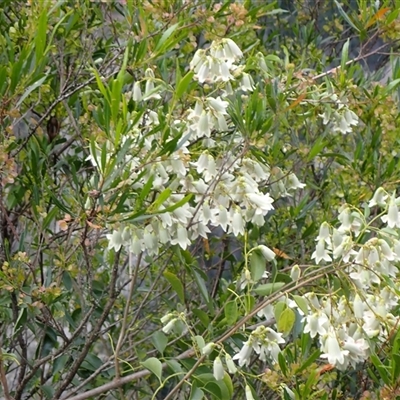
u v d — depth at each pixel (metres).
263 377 2.04
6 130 2.31
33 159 2.69
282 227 3.21
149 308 3.43
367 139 3.14
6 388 2.37
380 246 2.00
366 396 2.13
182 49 3.07
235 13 2.82
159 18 2.78
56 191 3.17
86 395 2.41
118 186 2.03
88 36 3.33
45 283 2.59
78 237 2.66
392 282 1.97
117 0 3.41
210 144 2.41
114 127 2.05
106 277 3.28
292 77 3.07
